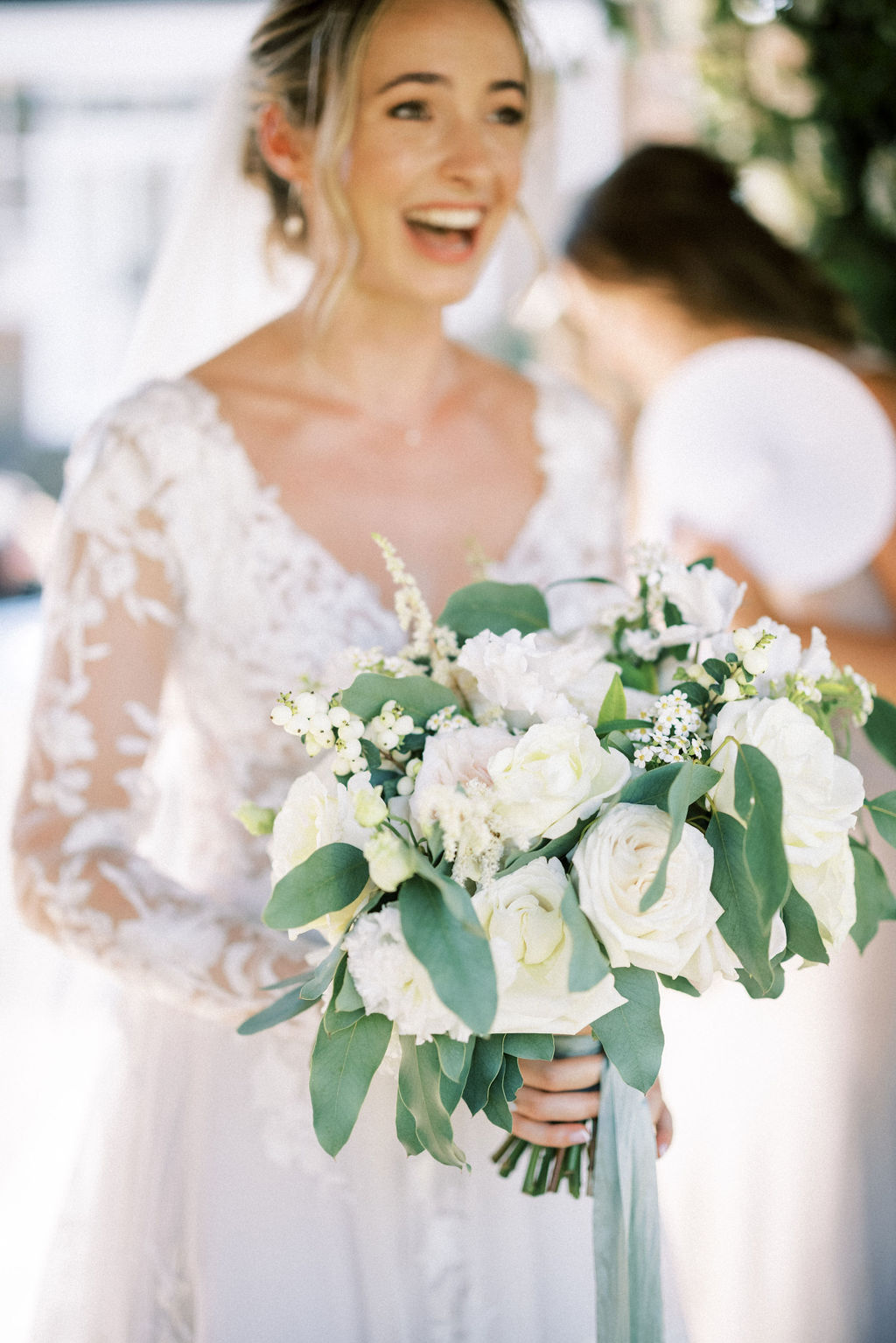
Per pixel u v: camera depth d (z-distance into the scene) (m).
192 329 1.73
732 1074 2.13
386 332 1.55
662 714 1.04
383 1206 1.35
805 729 1.02
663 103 3.63
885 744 1.23
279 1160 1.36
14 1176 1.70
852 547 2.17
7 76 5.12
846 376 2.20
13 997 1.75
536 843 1.02
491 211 1.53
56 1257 1.49
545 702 1.06
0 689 3.06
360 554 1.52
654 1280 1.14
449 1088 1.00
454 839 0.96
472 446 1.64
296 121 1.53
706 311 2.23
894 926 2.07
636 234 2.23
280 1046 1.37
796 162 2.97
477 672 1.10
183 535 1.43
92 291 6.34
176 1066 1.45
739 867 1.00
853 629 2.17
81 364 6.42
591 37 3.53
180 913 1.35
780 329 2.21
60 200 6.21
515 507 1.65
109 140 6.09
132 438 1.43
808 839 0.99
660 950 0.97
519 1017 0.97
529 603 1.25
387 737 1.06
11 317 6.36
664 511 2.28
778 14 2.82
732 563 2.21
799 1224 2.09
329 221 1.49
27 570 4.14
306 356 1.54
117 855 1.37
